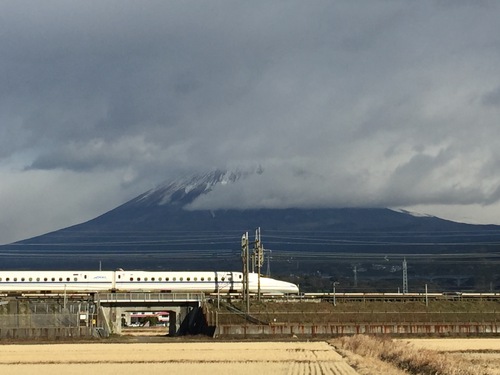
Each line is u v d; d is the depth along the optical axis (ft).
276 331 414.82
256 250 486.38
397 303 471.21
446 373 224.12
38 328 408.05
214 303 464.24
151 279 502.79
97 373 241.76
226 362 274.77
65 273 494.18
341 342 358.84
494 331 429.38
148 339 407.03
